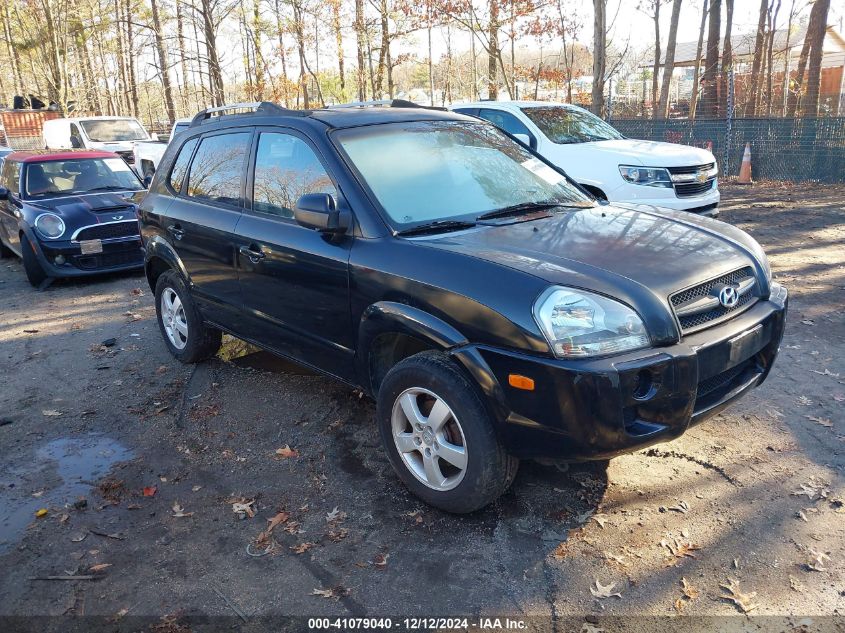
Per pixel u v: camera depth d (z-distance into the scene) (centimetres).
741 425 394
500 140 443
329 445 398
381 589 278
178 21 2548
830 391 432
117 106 4175
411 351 359
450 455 308
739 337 300
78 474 383
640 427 275
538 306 272
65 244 814
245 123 446
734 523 307
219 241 440
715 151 1534
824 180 1394
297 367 521
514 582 278
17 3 3509
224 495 354
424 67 4281
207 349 525
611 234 335
